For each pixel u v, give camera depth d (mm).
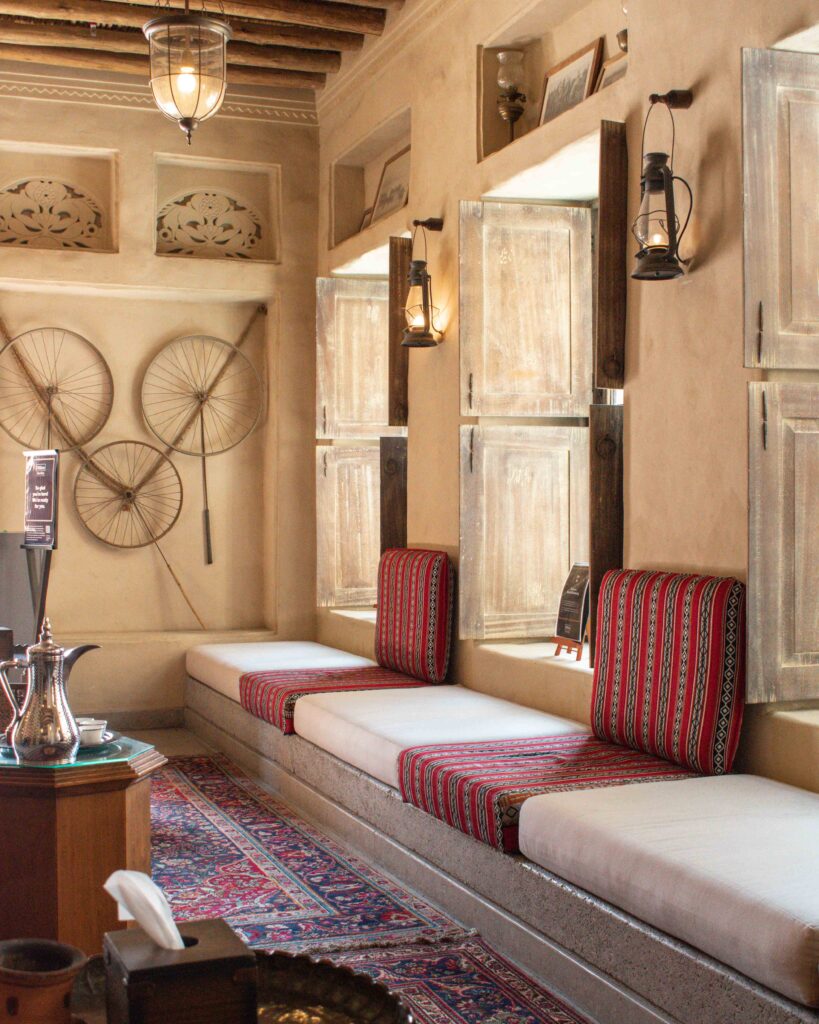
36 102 6820
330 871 4191
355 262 6785
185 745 6520
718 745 3498
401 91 6141
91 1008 2033
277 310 7293
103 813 3244
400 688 5324
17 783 3174
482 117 5285
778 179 3426
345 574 7168
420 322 5559
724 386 3662
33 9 5926
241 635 7219
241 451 7590
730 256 3629
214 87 4094
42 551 5746
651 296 4027
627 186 4168
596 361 4156
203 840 4594
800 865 2605
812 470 3469
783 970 2291
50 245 6949
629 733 3861
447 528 5590
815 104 3463
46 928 3184
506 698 5047
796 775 3375
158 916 1896
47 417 7191
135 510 7363
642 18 4086
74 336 7238
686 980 2586
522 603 5379
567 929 3057
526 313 5266
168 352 7414
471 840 3582
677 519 3895
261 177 7383
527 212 5266
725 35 3658
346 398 7078
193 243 7262
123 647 7004
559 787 3412
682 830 2885
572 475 5434
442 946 3430
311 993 2092
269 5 6000
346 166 7191
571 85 4887
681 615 3633
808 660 3473
